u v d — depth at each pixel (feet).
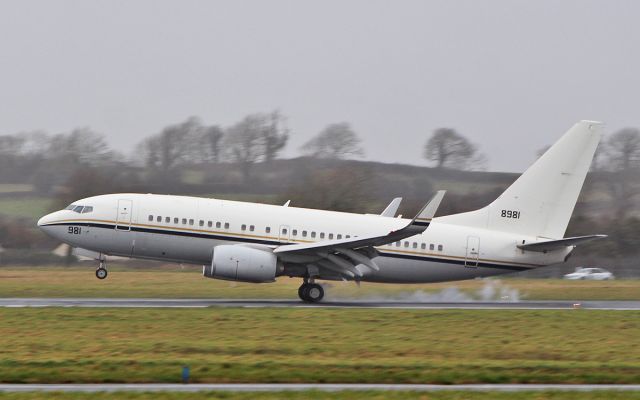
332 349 345.92
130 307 468.34
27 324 396.16
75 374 280.31
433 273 548.31
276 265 512.63
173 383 277.85
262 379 283.18
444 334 396.78
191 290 618.03
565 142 559.79
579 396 258.98
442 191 473.67
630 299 622.13
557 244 540.93
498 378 289.74
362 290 638.94
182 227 521.65
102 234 521.65
